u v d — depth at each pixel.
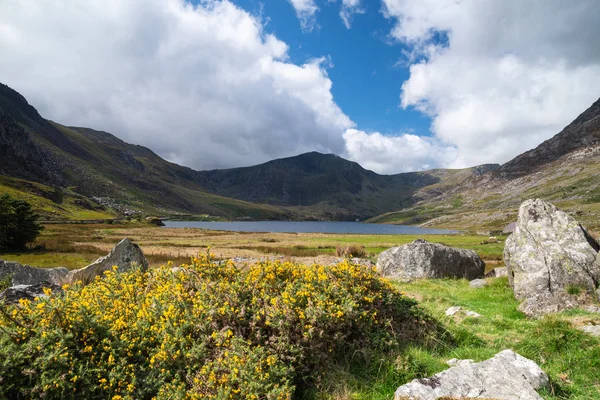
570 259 11.40
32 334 5.24
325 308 6.52
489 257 36.53
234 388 5.00
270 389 5.01
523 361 5.74
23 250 39.88
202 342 5.81
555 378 5.83
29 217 41.88
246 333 6.25
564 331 7.40
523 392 4.89
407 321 7.71
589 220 145.75
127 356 5.49
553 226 13.05
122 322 5.89
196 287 7.60
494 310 11.41
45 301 5.88
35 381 4.63
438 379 5.22
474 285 17.39
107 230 95.88
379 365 6.13
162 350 5.43
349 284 7.70
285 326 6.05
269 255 40.88
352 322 6.76
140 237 74.88
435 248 22.36
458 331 8.17
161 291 7.39
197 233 103.00
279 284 7.55
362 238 88.38
